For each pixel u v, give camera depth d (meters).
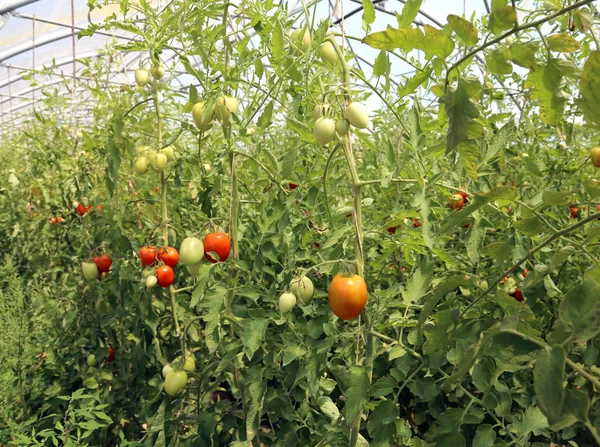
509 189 0.94
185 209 3.04
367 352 1.49
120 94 3.13
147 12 2.10
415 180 1.35
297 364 1.81
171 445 2.05
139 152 2.21
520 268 1.97
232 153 1.89
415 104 1.48
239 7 1.80
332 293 1.27
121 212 2.37
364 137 1.83
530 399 1.90
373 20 1.51
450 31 1.06
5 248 5.41
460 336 1.24
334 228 1.74
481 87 0.90
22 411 2.43
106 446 2.62
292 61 1.64
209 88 1.83
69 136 4.02
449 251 2.34
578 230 2.14
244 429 1.97
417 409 2.60
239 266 1.88
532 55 0.90
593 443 1.68
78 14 10.17
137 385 2.70
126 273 2.42
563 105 0.98
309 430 1.85
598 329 0.73
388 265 2.50
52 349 2.79
